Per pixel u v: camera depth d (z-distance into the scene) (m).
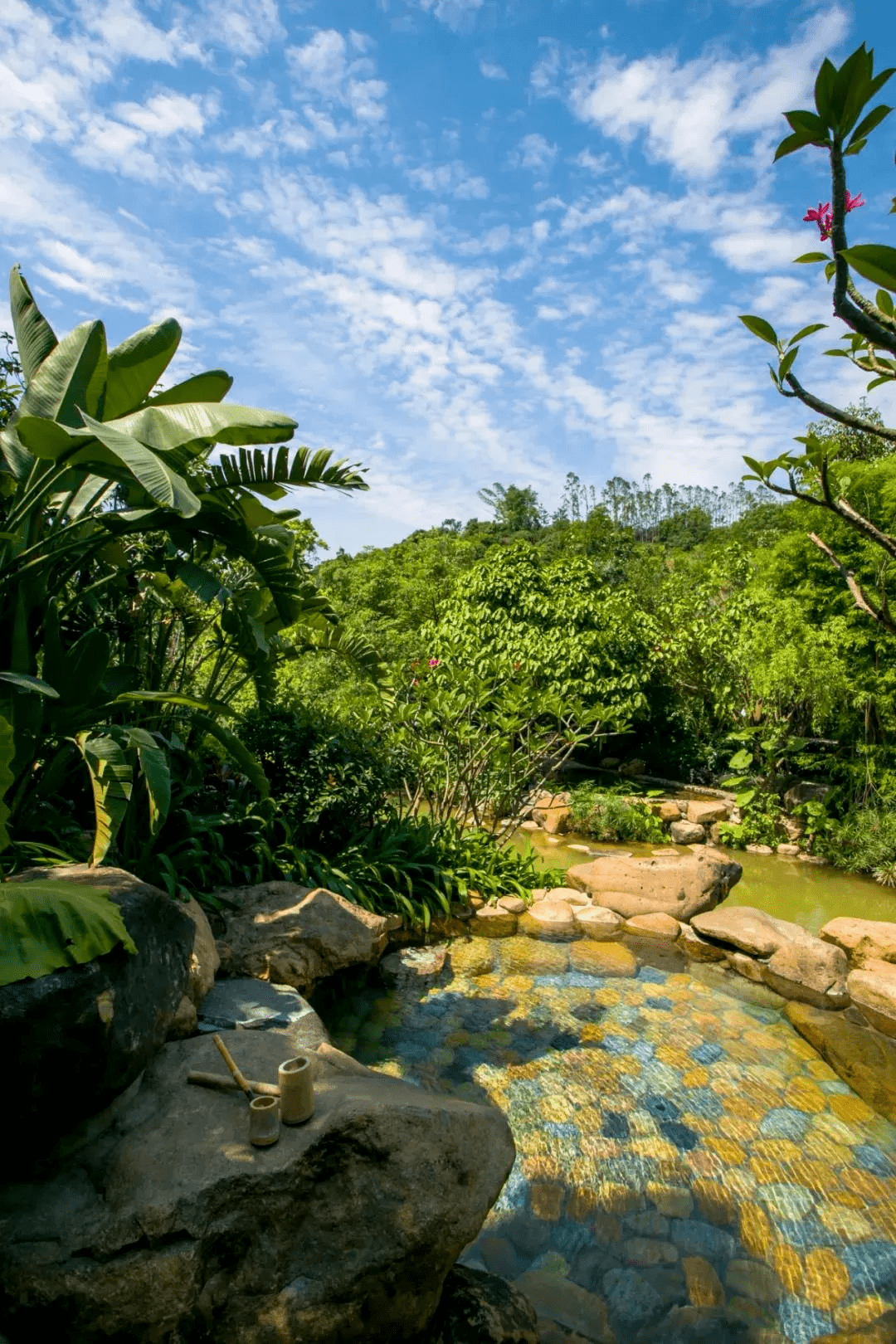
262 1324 2.29
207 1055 3.15
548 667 11.89
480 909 6.17
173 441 3.76
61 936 2.42
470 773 7.92
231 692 5.78
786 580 10.17
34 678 3.16
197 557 4.91
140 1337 2.19
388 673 6.80
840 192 1.17
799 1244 2.97
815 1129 3.66
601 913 6.11
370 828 6.44
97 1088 2.43
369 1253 2.44
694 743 13.24
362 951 4.82
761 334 1.53
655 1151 3.48
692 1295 2.74
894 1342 2.56
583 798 10.35
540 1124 3.65
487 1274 2.81
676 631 12.87
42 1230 2.27
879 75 1.07
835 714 9.68
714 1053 4.33
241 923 4.63
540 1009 4.80
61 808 4.83
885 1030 4.55
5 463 4.20
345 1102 2.74
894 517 8.70
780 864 9.12
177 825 5.12
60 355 4.25
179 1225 2.29
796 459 1.71
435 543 24.94
